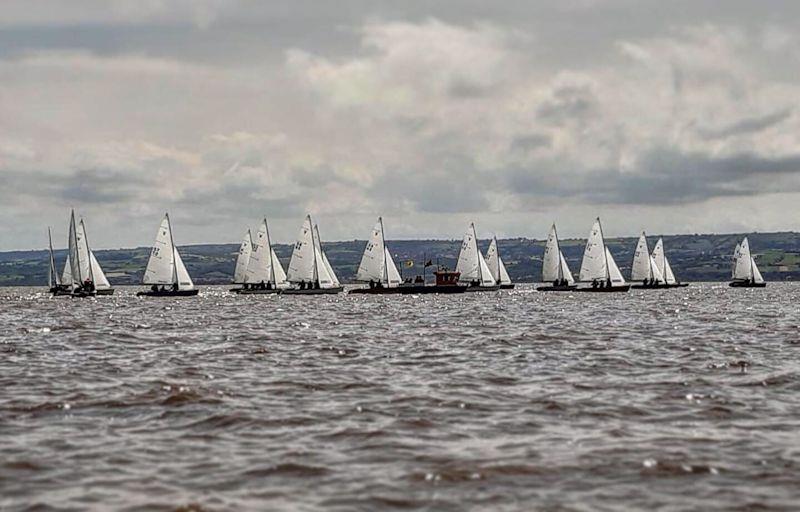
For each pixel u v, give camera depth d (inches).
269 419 1788.9
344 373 2532.0
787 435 1637.6
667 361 2822.3
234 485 1325.0
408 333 4229.8
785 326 4596.5
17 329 4761.3
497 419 1797.5
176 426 1728.6
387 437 1625.2
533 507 1222.9
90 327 4881.9
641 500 1252.5
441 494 1280.8
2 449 1534.2
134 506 1226.6
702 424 1744.6
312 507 1222.3
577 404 1961.1
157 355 3112.7
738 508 1218.0
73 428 1713.8
